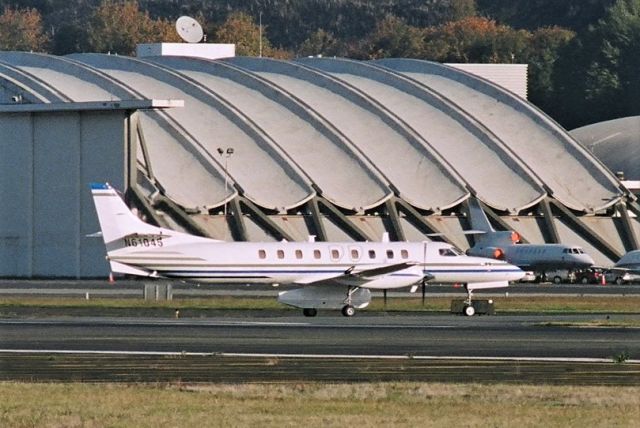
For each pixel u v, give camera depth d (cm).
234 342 19850
